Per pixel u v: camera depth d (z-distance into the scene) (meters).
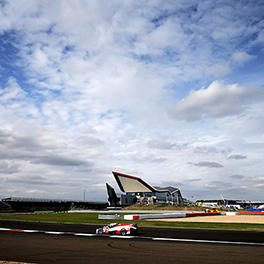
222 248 13.89
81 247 14.17
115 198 129.00
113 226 21.25
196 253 12.35
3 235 20.30
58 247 14.17
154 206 98.56
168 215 47.59
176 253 12.35
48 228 26.84
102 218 42.34
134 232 20.80
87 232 22.80
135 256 11.57
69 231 23.67
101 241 16.72
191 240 17.30
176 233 21.91
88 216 53.28
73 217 49.19
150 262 10.32
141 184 126.25
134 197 129.62
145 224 31.83
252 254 12.14
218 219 44.09
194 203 159.12
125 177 125.19
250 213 66.31
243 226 29.44
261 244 15.55
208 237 19.09
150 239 17.86
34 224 32.62
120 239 17.84
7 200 102.62
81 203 134.00
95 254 12.05
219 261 10.52
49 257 11.30
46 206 115.69
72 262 10.29
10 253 12.27
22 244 15.30
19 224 32.56
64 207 124.25
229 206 136.38
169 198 135.75
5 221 38.44
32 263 10.00
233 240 17.38
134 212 77.19
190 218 47.69
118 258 11.12
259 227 28.23
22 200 107.88
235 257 11.38
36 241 16.67
